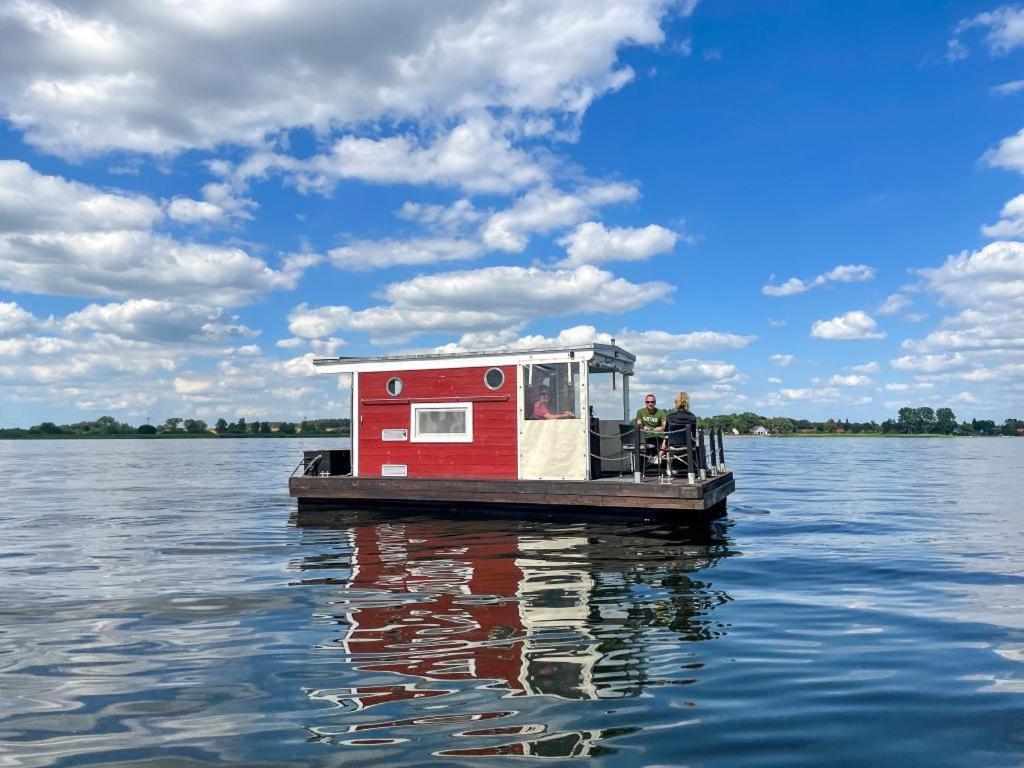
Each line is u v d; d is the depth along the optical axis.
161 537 13.64
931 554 11.20
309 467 18.06
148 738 4.48
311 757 4.18
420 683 5.42
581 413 15.16
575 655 6.09
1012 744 4.35
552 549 11.66
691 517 14.76
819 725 4.64
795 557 10.91
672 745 4.33
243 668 5.82
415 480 16.30
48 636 6.82
